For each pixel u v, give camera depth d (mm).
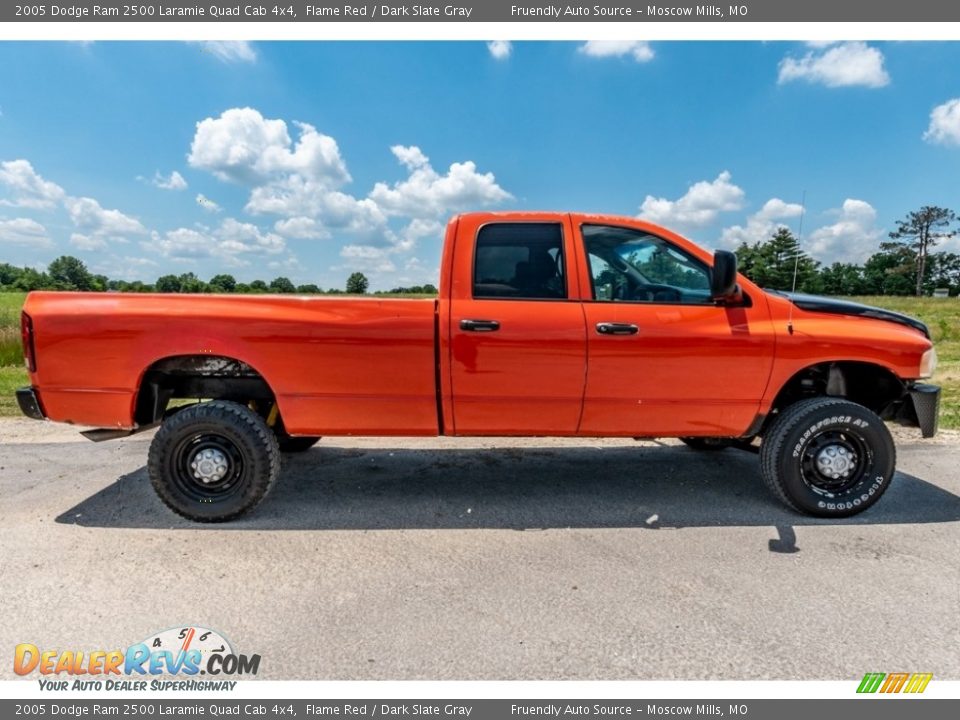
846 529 3637
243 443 3654
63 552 3324
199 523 3742
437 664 2359
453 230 3758
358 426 3785
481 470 4848
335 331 3625
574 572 3086
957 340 14844
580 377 3684
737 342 3680
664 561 3207
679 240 3818
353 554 3312
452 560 3234
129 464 4969
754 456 5254
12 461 5051
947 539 3486
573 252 3740
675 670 2316
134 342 3605
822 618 2650
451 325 3621
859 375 4070
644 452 5387
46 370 3652
